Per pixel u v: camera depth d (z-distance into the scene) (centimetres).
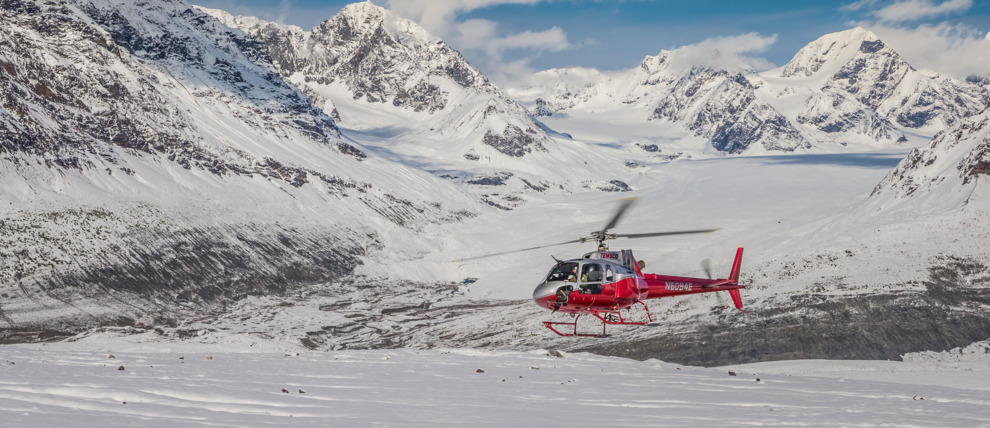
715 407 2739
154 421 1983
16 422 1847
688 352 10462
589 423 2244
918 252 14712
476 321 14325
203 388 2769
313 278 19662
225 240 19450
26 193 17062
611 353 10631
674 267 16775
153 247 17262
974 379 8688
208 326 14362
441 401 2688
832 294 12731
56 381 2827
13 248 14775
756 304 12600
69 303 13912
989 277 13325
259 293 17625
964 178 18188
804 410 2692
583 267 3744
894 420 2455
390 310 17138
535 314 13925
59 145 19475
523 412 2455
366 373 3706
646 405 2747
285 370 3769
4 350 4569
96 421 1934
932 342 10594
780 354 10350
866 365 9588
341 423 2097
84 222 16925
